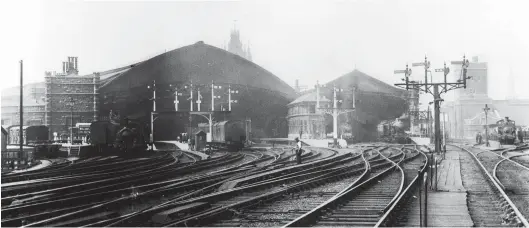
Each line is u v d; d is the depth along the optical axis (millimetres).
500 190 13711
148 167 25219
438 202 12977
